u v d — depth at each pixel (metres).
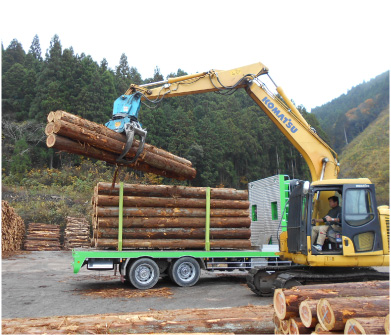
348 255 7.61
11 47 81.12
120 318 4.97
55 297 8.87
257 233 13.94
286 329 4.59
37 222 27.45
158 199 10.80
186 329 4.84
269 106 11.70
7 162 44.78
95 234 10.84
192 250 10.96
